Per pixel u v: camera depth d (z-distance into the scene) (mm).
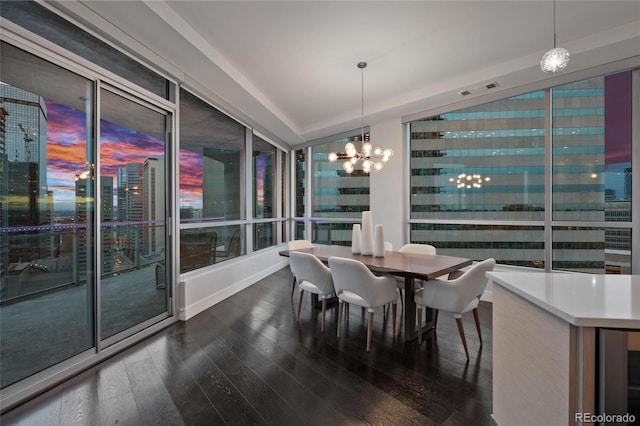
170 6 2348
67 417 1710
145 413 1743
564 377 971
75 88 2232
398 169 4801
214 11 2410
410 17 2512
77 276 2252
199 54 2812
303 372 2188
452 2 2332
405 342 2695
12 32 1814
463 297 2375
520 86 3604
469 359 2373
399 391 1957
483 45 2949
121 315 2635
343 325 3105
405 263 2803
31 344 1965
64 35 2143
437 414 1735
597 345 917
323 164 6426
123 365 2291
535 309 1136
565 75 3271
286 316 3381
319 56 3148
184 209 3580
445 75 3613
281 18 2512
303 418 1700
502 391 1395
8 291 1860
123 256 2664
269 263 5750
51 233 2094
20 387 1854
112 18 2281
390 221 4891
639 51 2785
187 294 3324
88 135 2330
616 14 2463
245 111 4512
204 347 2598
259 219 5535
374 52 3072
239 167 4805
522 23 2592
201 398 1883
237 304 3828
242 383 2049
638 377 877
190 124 3670
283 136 6102
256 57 3164
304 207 6785
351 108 4801
